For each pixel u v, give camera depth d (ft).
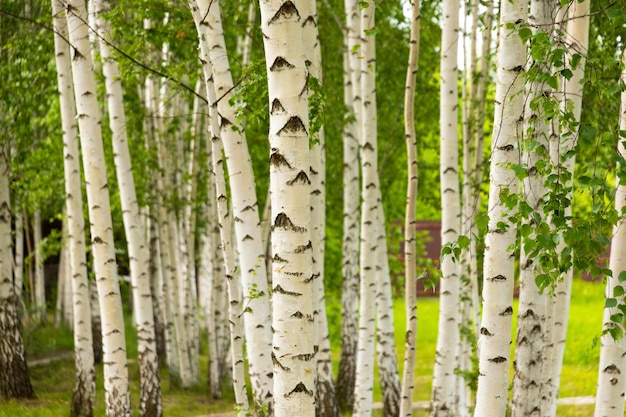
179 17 30.58
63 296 74.02
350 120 35.04
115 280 29.76
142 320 35.88
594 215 12.10
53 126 46.26
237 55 43.06
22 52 35.24
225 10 33.42
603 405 17.31
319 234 27.71
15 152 44.65
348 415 41.73
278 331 13.21
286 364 13.17
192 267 54.80
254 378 21.08
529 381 18.08
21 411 36.86
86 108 28.48
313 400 13.32
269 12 12.96
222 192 19.71
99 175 28.99
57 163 47.39
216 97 20.71
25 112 39.22
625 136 12.13
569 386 46.55
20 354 40.73
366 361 31.58
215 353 46.65
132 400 44.88
